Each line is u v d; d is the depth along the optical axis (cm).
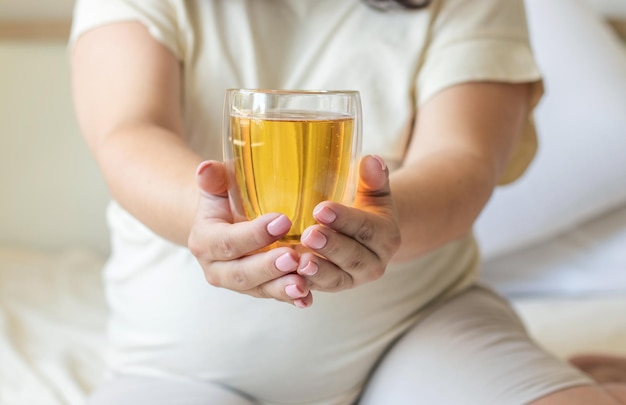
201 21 82
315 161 53
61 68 148
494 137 79
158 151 69
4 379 94
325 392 80
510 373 73
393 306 80
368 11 84
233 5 82
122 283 83
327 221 51
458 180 71
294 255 52
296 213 54
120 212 84
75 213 154
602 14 153
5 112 149
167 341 77
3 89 149
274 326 75
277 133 52
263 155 53
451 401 72
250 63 81
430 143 78
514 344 77
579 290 135
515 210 135
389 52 83
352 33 83
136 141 71
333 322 76
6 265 139
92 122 77
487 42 83
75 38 83
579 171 134
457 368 74
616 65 138
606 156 133
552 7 142
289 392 79
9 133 150
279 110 53
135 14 80
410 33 83
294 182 53
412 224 66
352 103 55
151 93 76
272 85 83
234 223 56
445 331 79
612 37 144
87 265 144
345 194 56
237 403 75
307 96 53
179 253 77
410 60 83
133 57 78
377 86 83
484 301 85
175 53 80
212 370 77
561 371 73
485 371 73
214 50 81
